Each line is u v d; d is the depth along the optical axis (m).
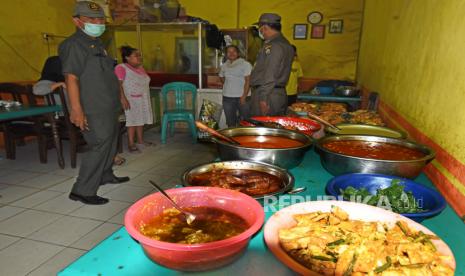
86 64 2.46
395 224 0.84
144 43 5.77
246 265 0.74
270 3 5.88
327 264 0.70
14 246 2.16
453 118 1.38
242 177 1.19
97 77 2.50
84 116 2.57
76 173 3.49
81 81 2.48
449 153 1.36
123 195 2.97
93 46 2.50
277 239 0.77
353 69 5.76
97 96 2.53
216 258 0.70
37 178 3.34
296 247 0.74
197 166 1.21
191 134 5.28
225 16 6.14
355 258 0.70
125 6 5.77
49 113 3.46
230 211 0.90
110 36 5.51
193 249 0.66
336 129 1.78
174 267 0.71
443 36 1.62
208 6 6.18
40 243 2.20
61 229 2.37
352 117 2.67
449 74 1.49
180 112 4.76
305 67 5.96
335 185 1.08
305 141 1.51
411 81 2.10
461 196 1.18
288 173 1.16
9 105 3.22
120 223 2.47
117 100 2.75
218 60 5.11
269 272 0.72
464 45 1.37
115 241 0.83
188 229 0.82
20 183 3.21
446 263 0.69
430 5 1.89
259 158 1.31
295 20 5.85
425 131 1.72
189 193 0.93
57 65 4.01
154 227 0.83
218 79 5.06
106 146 2.71
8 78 4.42
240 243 0.71
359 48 5.46
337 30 5.68
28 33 4.67
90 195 2.78
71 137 3.59
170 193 0.91
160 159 4.04
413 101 2.00
